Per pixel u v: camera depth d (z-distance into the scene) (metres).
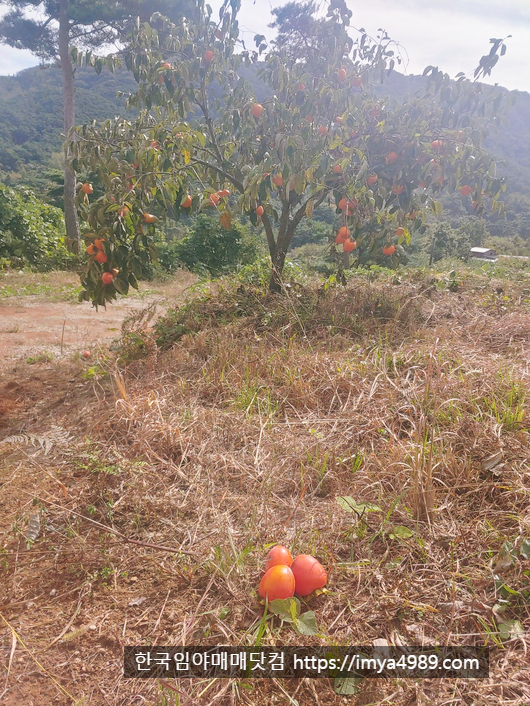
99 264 4.96
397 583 2.17
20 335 7.31
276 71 6.19
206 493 2.89
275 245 6.72
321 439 3.30
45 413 4.42
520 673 1.77
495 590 2.07
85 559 2.45
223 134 6.93
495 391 3.55
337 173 5.55
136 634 2.03
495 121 6.01
